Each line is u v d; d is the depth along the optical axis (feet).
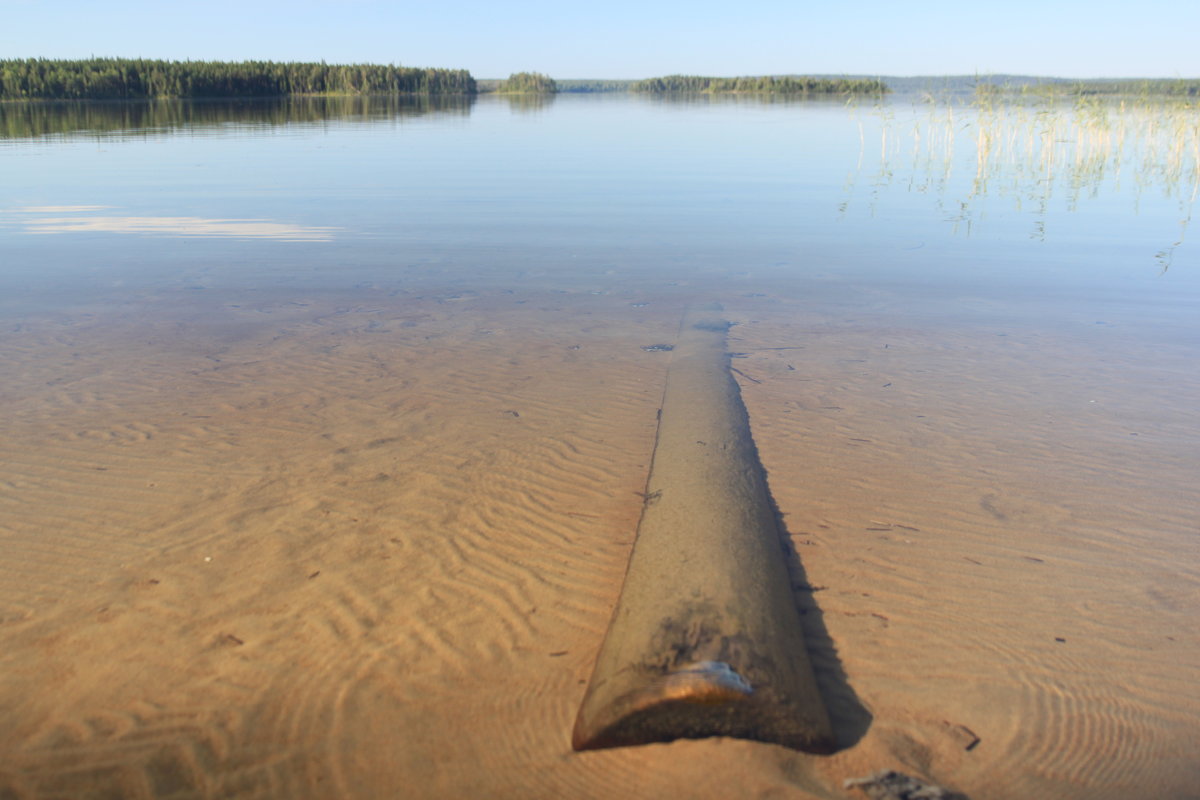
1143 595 13.97
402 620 13.32
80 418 20.76
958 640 12.80
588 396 22.63
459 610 13.56
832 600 13.73
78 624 13.15
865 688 11.80
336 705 11.52
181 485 17.48
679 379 23.22
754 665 11.02
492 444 19.60
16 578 14.29
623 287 34.50
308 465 18.45
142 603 13.67
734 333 28.22
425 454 19.06
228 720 11.24
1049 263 38.47
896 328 28.86
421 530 15.89
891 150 95.50
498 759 10.63
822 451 19.25
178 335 27.58
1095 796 10.01
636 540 15.08
